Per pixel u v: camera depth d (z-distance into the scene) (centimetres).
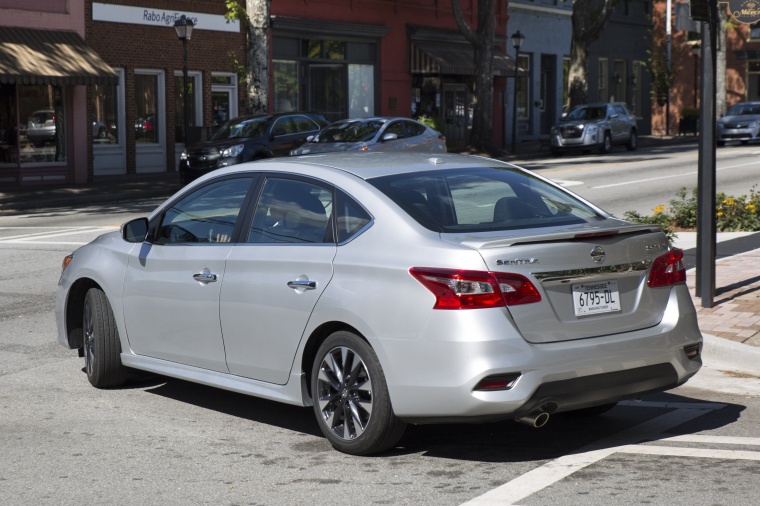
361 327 645
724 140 4703
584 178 2953
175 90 3584
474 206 685
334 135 2806
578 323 637
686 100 6531
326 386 682
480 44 4284
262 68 3366
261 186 748
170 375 791
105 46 3312
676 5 6134
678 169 3225
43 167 3158
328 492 596
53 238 1886
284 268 698
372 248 656
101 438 722
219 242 757
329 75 4191
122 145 3431
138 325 815
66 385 884
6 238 1912
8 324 1145
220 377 751
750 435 702
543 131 5622
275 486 610
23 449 696
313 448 691
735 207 1839
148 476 634
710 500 564
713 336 960
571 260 636
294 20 3925
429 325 614
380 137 2755
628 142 4584
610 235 657
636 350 650
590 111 4478
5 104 3075
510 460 653
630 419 756
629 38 6169
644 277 671
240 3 3744
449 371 608
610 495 577
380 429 645
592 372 631
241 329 725
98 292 857
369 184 689
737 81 6500
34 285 1382
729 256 1477
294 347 691
